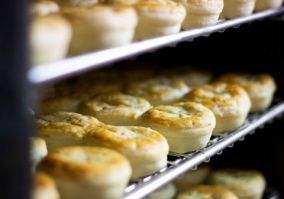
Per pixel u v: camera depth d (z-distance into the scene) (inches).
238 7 37.4
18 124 21.9
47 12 26.8
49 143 31.2
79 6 28.3
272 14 42.1
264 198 44.5
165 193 38.7
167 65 46.8
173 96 38.6
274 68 45.9
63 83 39.1
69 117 33.0
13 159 22.0
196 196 38.7
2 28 21.1
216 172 43.3
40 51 23.9
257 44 45.9
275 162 45.9
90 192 26.8
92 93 37.8
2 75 21.3
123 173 27.5
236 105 37.6
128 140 30.3
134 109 35.2
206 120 34.1
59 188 27.0
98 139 30.4
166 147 31.4
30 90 22.3
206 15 34.1
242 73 45.4
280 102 46.0
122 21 27.5
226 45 46.5
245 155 45.9
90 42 26.9
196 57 46.9
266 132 45.7
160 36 31.4
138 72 43.9
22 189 22.3
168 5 31.5
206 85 40.4
